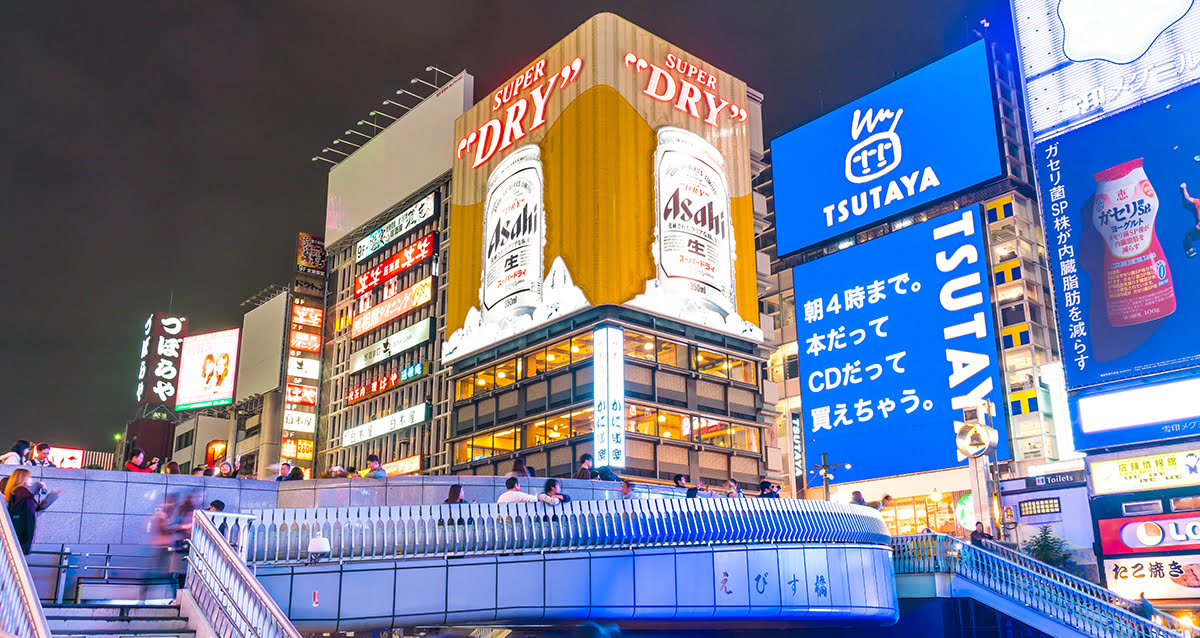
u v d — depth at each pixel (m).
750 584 22.38
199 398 93.25
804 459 81.44
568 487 24.69
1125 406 60.44
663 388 65.81
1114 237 62.12
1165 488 59.31
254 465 100.81
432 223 88.44
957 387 73.12
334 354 97.81
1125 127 62.78
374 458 22.95
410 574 18.34
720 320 69.31
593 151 66.50
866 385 78.81
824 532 23.98
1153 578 58.53
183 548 18.05
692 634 25.72
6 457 18.05
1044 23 67.94
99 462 99.62
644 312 65.44
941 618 26.38
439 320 83.88
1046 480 66.81
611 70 68.38
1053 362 72.62
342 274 100.62
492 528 19.36
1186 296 58.53
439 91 90.75
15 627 10.38
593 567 20.52
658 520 21.25
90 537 18.55
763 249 101.06
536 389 68.50
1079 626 25.16
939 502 71.62
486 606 19.08
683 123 71.38
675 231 68.25
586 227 65.44
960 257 75.50
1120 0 64.56
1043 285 80.00
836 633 26.59
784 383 89.44
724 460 68.19
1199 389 57.53
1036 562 28.28
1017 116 86.62
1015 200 80.56
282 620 10.88
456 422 75.50
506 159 74.81
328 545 16.81
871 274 81.06
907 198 80.00
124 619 12.81
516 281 70.69
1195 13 60.91
